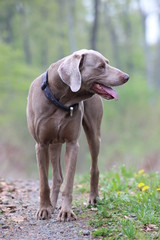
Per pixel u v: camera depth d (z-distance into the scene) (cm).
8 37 3828
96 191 715
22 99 2542
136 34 4912
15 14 3853
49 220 637
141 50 4766
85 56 619
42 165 647
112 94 613
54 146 702
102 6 4350
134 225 596
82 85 620
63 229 604
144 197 683
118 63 4522
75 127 639
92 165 711
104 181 871
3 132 2222
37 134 641
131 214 641
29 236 585
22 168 1967
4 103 2511
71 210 636
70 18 3934
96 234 580
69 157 644
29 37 4069
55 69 627
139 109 2823
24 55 4016
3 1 3638
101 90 620
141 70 4756
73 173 643
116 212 653
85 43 4528
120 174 941
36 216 645
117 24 4669
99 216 643
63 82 614
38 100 632
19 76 2612
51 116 629
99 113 700
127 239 558
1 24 3794
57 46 4262
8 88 2538
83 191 838
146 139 2647
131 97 2862
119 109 2845
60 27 4128
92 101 688
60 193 838
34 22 4022
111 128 2753
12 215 667
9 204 731
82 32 4547
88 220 632
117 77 613
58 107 625
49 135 638
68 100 626
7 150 1975
